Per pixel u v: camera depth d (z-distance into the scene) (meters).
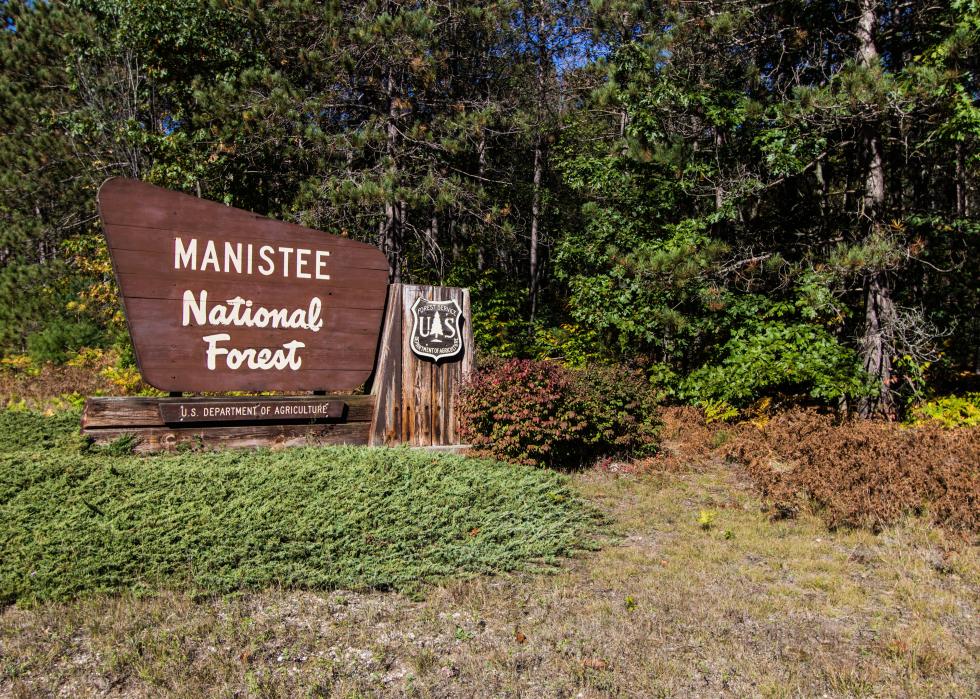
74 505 5.50
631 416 9.18
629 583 5.07
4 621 4.14
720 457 9.09
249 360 7.60
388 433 8.27
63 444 7.48
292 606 4.52
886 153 10.87
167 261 7.20
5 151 18.97
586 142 18.52
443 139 14.78
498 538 5.78
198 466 6.48
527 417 8.04
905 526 6.22
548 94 18.92
